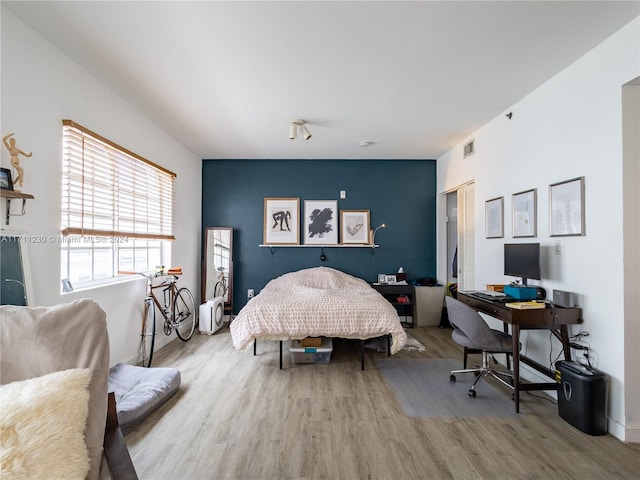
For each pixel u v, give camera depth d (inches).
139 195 130.0
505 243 127.0
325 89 110.7
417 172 203.9
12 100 74.9
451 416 89.5
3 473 36.7
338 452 73.5
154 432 80.9
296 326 119.0
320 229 200.8
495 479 65.3
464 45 85.9
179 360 131.5
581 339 91.5
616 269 81.6
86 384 46.9
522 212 115.8
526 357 112.0
